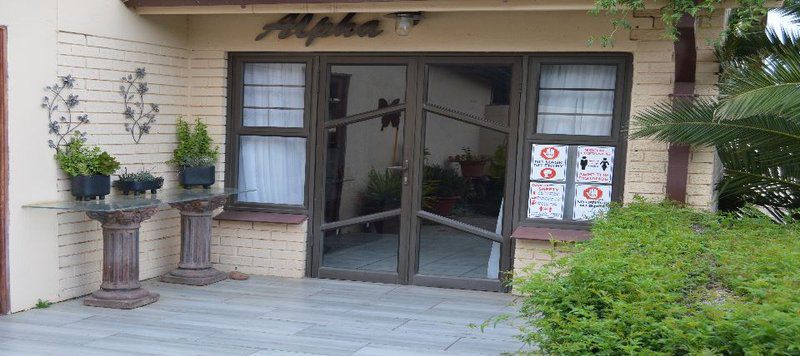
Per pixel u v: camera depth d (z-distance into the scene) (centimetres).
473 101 810
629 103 766
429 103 822
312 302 755
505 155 806
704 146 726
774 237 518
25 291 692
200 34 867
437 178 829
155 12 784
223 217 876
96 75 749
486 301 774
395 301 767
